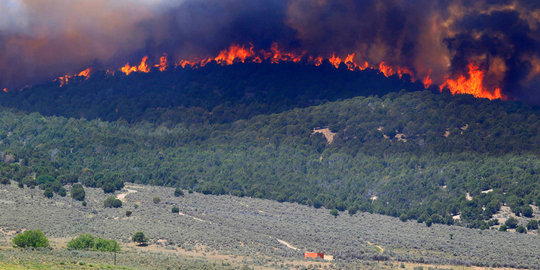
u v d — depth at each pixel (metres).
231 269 144.25
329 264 164.88
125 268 131.25
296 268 155.12
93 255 148.88
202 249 181.12
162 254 166.12
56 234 191.75
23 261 127.56
